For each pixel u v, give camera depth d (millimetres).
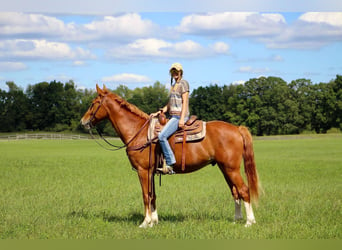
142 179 8523
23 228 8172
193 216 9211
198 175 18281
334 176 17203
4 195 12258
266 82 97375
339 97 94562
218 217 9102
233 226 8117
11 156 30734
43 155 32062
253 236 7441
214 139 8258
